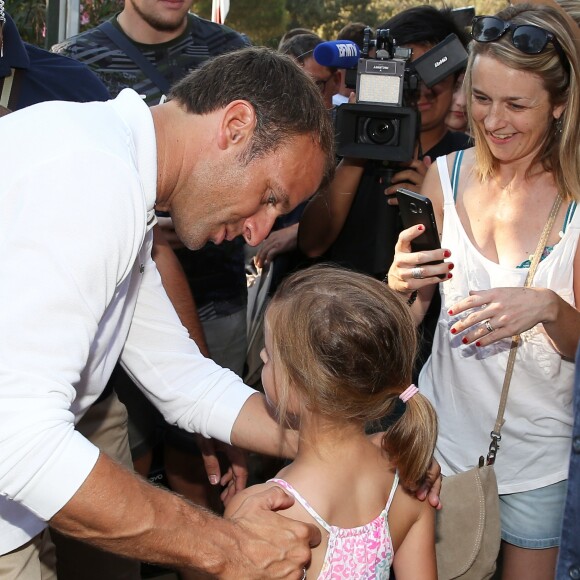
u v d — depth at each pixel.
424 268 2.33
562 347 2.24
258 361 3.51
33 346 1.39
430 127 3.17
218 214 1.80
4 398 1.38
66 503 1.42
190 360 2.11
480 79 2.30
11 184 1.46
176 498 1.55
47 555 1.98
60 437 1.41
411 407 1.76
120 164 1.50
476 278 2.37
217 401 2.06
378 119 2.90
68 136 1.50
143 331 2.07
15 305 1.38
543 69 2.23
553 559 2.37
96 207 1.44
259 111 1.72
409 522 1.87
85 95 2.54
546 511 2.35
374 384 1.69
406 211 2.37
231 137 1.73
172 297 2.54
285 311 1.74
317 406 1.69
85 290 1.43
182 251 3.23
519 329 2.17
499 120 2.28
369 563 1.74
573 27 2.27
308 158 1.78
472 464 2.40
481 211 2.42
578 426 1.76
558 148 2.31
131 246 1.50
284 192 1.78
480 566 2.16
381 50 2.92
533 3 2.51
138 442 3.13
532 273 2.30
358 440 1.78
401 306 1.77
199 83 1.78
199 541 1.52
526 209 2.35
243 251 3.47
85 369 1.72
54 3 4.37
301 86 1.78
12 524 1.66
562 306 2.21
